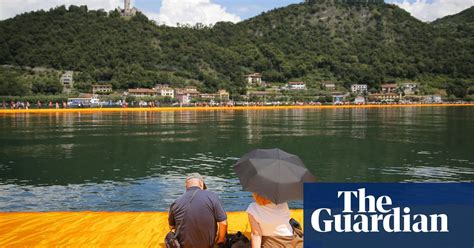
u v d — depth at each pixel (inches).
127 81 7844.5
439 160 1301.7
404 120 3469.5
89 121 3147.1
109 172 1059.9
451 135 2154.3
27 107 4835.1
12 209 701.9
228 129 2501.2
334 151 1539.1
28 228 412.5
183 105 6560.0
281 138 1999.3
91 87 7490.2
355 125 2869.1
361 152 1505.9
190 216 283.6
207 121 3267.7
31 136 2012.8
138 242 374.6
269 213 262.1
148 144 1728.6
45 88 6820.9
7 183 919.0
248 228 409.4
